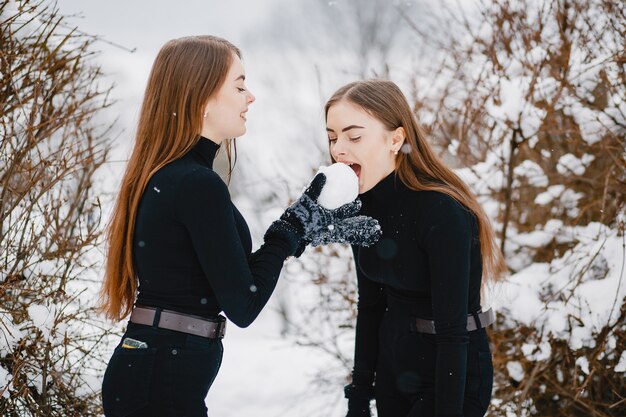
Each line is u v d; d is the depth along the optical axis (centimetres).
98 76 341
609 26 374
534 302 377
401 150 220
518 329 389
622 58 355
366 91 220
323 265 457
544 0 392
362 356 243
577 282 362
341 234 208
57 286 312
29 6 297
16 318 294
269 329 744
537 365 369
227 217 187
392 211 218
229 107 204
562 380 377
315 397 485
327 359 572
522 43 410
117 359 190
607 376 356
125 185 201
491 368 220
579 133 383
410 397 222
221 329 195
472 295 218
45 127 299
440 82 452
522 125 390
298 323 550
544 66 401
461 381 201
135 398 184
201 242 184
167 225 187
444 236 204
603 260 373
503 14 406
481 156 437
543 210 432
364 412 240
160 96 201
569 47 384
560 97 387
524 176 423
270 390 522
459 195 214
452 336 202
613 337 349
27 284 295
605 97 386
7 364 294
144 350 186
